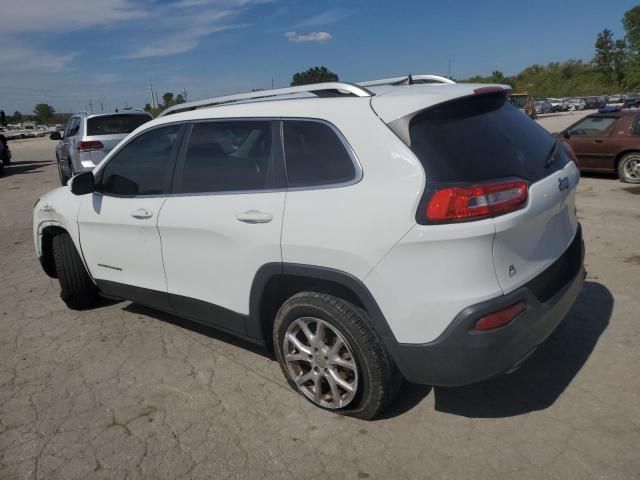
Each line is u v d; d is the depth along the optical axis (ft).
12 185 47.29
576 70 317.22
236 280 10.46
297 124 9.64
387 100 8.80
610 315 13.23
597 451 8.55
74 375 12.04
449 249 7.80
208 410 10.38
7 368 12.52
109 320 14.99
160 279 12.32
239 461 8.91
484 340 7.86
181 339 13.56
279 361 10.50
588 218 23.58
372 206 8.36
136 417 10.28
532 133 9.91
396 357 8.64
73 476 8.81
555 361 11.30
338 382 9.56
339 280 8.81
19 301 16.89
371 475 8.41
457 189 7.75
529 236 8.53
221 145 10.85
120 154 13.09
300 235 9.12
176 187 11.60
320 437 9.38
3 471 9.00
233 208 10.22
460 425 9.45
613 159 33.37
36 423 10.28
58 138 44.11
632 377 10.52
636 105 103.04
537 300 8.51
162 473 8.75
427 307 8.05
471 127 8.79
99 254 13.79
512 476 8.16
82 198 14.03
